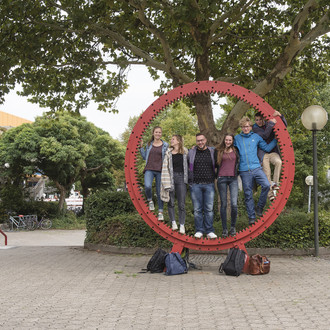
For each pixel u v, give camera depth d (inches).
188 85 334.3
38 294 248.1
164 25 415.2
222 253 425.7
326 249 421.1
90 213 497.7
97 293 250.2
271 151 343.3
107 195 492.4
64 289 262.4
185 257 335.6
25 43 462.0
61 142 1154.0
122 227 450.3
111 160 1397.6
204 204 336.2
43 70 533.6
